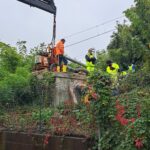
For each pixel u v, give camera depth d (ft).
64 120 43.78
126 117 36.99
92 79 37.58
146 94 42.29
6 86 56.39
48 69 64.95
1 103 55.26
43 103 54.44
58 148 39.37
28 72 60.95
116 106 36.70
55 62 65.46
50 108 51.08
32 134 42.47
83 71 64.64
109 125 36.58
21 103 57.06
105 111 36.55
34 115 47.88
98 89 36.88
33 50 72.69
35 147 41.83
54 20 70.38
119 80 55.57
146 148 33.19
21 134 43.68
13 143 44.29
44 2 69.72
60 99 59.67
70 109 47.75
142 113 34.47
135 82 54.44
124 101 39.52
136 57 77.71
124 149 33.78
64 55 67.26
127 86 53.31
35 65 67.21
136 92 45.03
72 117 43.86
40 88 57.11
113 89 44.37
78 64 68.80
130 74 56.34
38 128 43.83
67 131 40.16
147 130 33.35
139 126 33.55
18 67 63.77
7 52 68.39
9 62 68.44
